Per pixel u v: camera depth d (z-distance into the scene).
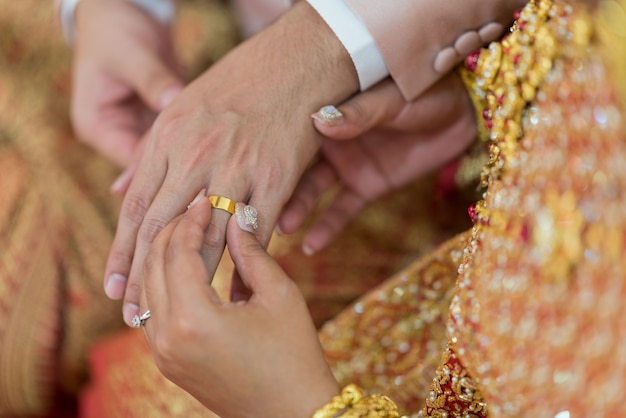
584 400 0.59
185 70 1.01
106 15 0.92
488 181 0.69
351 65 0.74
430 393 0.68
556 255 0.59
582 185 0.60
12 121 0.98
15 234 0.93
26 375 0.92
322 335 0.78
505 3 0.72
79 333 0.94
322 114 0.72
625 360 0.58
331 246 0.91
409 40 0.72
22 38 1.01
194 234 0.66
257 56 0.74
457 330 0.63
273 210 0.72
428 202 0.94
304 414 0.63
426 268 0.74
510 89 0.65
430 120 0.78
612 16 0.62
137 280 0.70
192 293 0.63
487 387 0.62
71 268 0.94
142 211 0.72
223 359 0.63
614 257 0.59
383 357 0.77
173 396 0.79
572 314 0.59
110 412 0.83
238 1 1.00
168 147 0.72
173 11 0.97
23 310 0.92
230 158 0.71
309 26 0.74
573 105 0.61
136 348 0.85
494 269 0.61
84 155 0.99
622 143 0.60
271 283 0.65
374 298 0.76
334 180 0.84
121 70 0.90
